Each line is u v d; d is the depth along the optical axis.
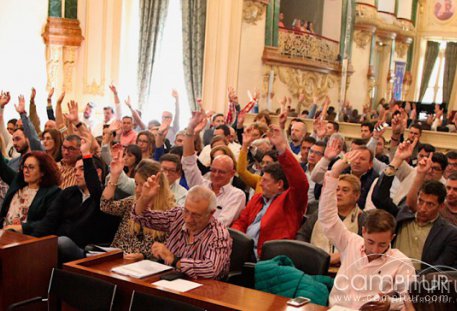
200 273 2.87
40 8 9.26
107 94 9.99
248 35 10.33
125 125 6.88
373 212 2.67
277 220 3.78
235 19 10.18
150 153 5.66
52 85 9.39
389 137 7.93
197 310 2.43
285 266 3.00
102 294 2.72
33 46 9.24
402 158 3.63
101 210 3.70
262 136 6.13
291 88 11.19
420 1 11.91
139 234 3.53
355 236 2.90
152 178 3.12
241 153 4.71
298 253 3.12
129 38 10.52
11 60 9.05
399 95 12.03
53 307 2.92
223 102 10.21
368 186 4.49
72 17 9.45
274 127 3.65
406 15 11.92
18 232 3.60
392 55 12.08
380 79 12.08
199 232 3.08
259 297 2.59
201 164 5.54
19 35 9.10
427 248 3.27
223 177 4.10
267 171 3.90
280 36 10.91
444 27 11.70
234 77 10.22
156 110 10.83
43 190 4.03
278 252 3.17
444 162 4.47
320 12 11.73
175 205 3.53
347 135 8.91
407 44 11.97
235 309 2.43
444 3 11.70
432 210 3.31
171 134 8.30
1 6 8.95
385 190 3.65
